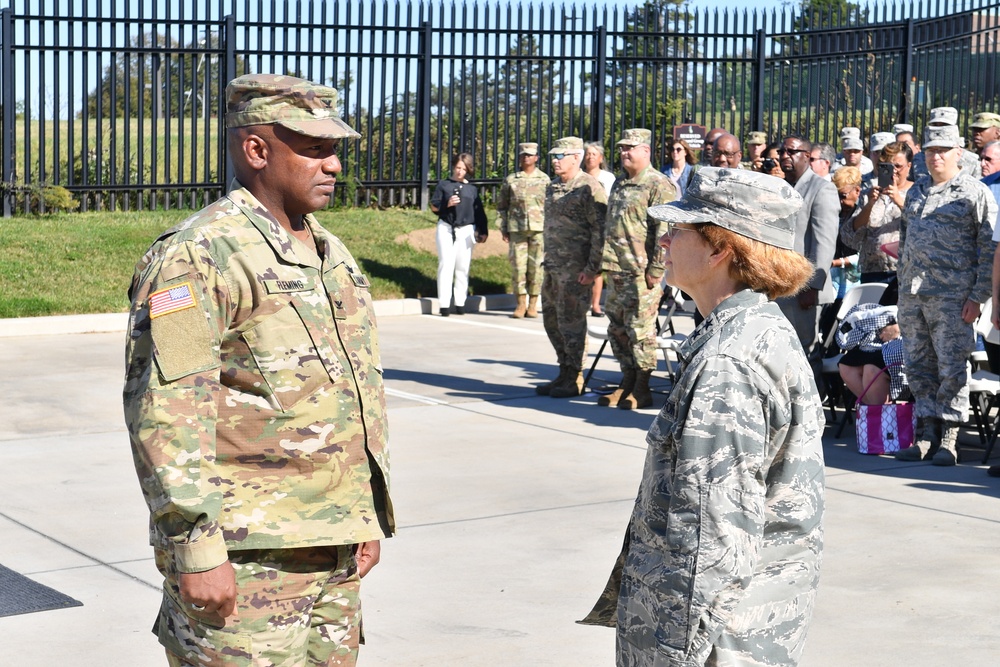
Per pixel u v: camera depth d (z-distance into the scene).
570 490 6.68
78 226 14.65
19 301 12.45
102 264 13.65
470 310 14.61
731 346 2.41
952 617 4.76
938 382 7.45
